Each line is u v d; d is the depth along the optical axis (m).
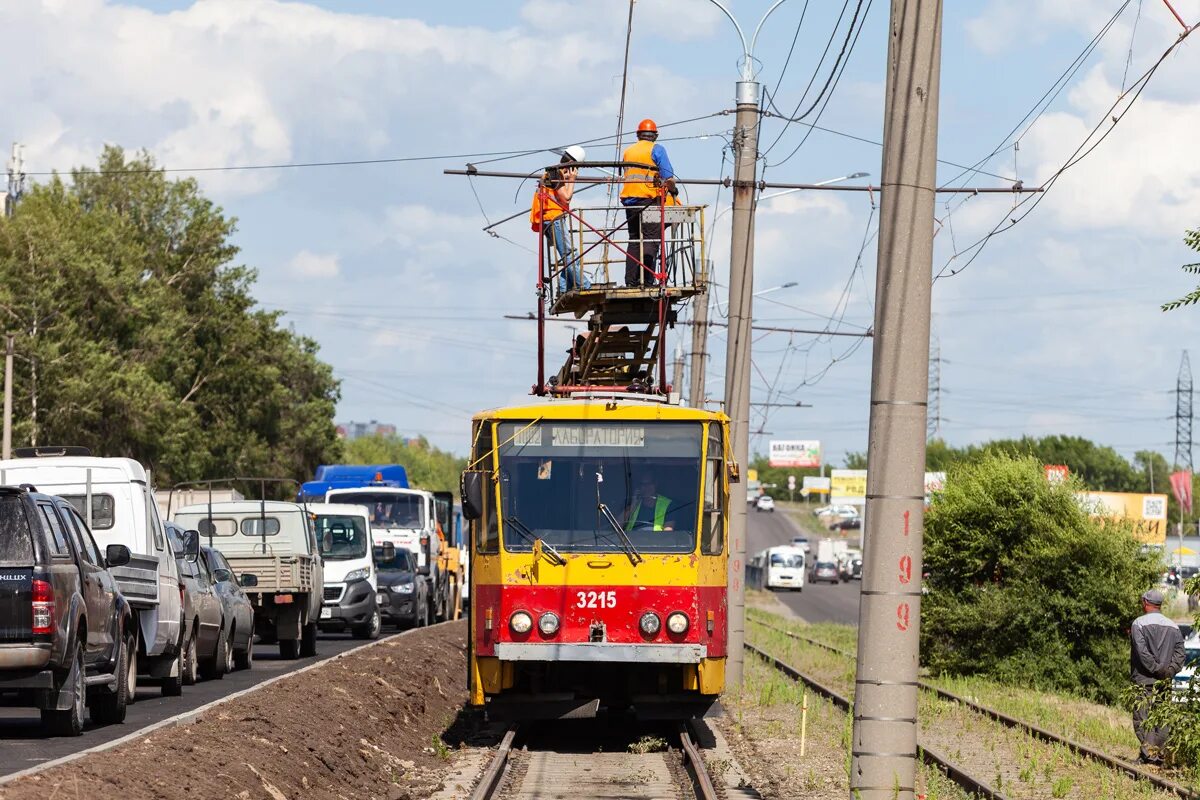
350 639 133.88
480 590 66.56
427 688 87.56
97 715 61.25
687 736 69.50
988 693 108.38
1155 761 66.69
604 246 80.56
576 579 65.56
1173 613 184.75
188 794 41.09
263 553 104.56
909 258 42.94
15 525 53.03
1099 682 117.31
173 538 81.94
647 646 65.19
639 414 67.38
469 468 67.25
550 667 68.19
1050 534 120.69
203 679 87.94
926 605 123.69
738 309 95.19
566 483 66.69
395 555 148.38
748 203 93.75
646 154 80.00
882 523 43.03
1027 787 59.44
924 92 42.94
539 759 65.69
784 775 60.69
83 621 55.97
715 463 67.12
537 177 81.38
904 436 42.91
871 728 42.97
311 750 54.00
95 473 71.25
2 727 59.50
